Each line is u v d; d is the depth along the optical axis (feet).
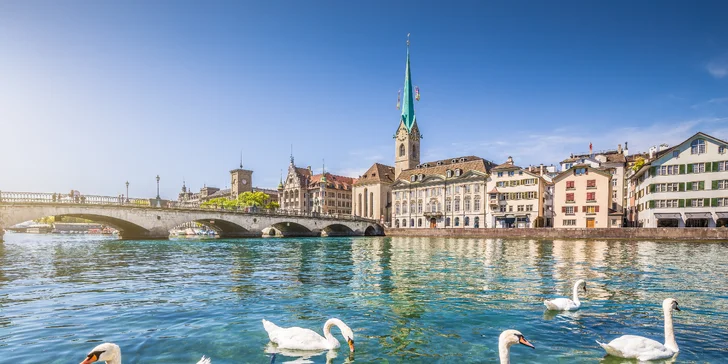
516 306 42.50
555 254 110.22
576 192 241.35
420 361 26.66
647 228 179.83
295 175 472.85
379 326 34.91
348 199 474.49
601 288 53.47
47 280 60.75
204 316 38.29
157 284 57.26
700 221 193.88
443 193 325.01
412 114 432.25
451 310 40.65
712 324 35.99
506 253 115.03
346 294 49.32
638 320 36.96
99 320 36.70
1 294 49.16
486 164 314.96
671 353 27.76
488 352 28.35
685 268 75.51
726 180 185.26
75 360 26.55
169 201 220.84
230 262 89.92
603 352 28.50
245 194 412.57
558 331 33.35
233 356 27.43
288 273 69.87
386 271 72.38
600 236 192.34
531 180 265.34
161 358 26.96
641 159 258.57
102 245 153.07
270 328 31.50
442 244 174.09
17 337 31.45
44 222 516.32
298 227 311.68
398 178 375.66
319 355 27.71
